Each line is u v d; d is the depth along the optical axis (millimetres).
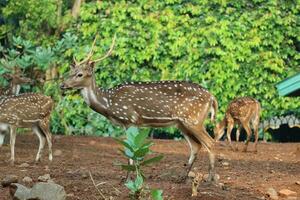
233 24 20250
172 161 14188
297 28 20438
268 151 16984
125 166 8727
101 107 11914
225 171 12867
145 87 11867
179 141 18641
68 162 13531
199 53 20250
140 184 8695
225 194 10266
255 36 20219
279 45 20344
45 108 13625
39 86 19688
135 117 11828
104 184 10609
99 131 20312
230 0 20453
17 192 9406
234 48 20141
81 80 11883
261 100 20375
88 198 9672
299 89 12250
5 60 16688
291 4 20500
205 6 20500
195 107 11672
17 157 14172
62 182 10688
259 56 20250
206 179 11469
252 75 20281
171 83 11883
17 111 13398
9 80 16500
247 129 17016
